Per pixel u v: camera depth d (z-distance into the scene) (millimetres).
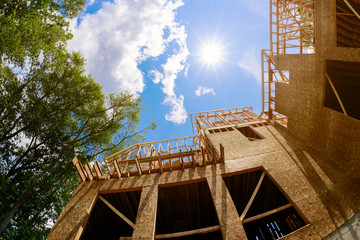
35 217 12109
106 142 17266
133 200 9094
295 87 10141
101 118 17266
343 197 6316
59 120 14656
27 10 12266
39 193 12781
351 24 9102
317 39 8367
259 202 10102
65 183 14344
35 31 11875
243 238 5535
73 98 15391
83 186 8172
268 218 10719
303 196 6562
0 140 11148
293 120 10367
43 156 14359
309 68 9055
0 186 9703
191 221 10141
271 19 12562
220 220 6070
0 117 11469
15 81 12156
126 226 10039
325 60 8062
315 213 5961
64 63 14344
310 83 9039
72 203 7312
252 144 10211
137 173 8695
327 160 8047
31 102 13148
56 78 14008
